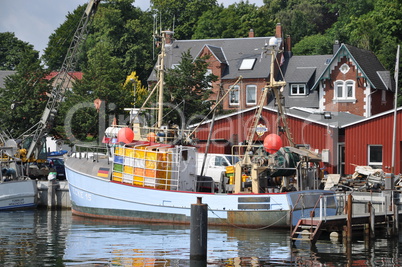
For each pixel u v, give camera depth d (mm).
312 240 56125
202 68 109062
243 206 64062
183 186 68562
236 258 50188
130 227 65000
